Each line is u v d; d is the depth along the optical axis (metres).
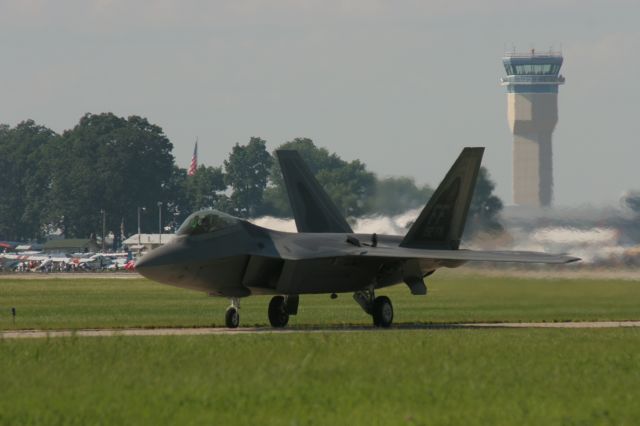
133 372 69.75
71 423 53.78
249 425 53.28
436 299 187.00
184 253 112.38
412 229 129.38
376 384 65.00
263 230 121.56
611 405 58.72
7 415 55.59
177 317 142.50
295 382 65.38
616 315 142.12
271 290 119.06
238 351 81.06
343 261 122.31
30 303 183.25
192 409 57.12
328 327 123.12
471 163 131.75
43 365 73.62
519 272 178.00
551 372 70.31
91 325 124.50
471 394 61.78
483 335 98.31
